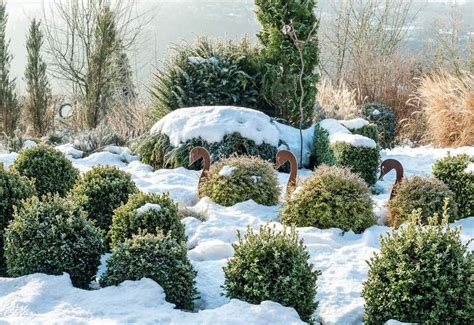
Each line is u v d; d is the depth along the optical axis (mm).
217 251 5391
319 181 6215
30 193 5465
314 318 4242
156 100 11320
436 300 3846
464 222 6332
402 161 10266
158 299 4105
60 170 6652
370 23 18000
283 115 11023
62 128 16234
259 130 9375
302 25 10664
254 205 6824
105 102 15680
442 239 3998
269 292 4059
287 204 6316
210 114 9516
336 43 18453
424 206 6129
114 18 15711
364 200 6133
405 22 18297
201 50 11562
